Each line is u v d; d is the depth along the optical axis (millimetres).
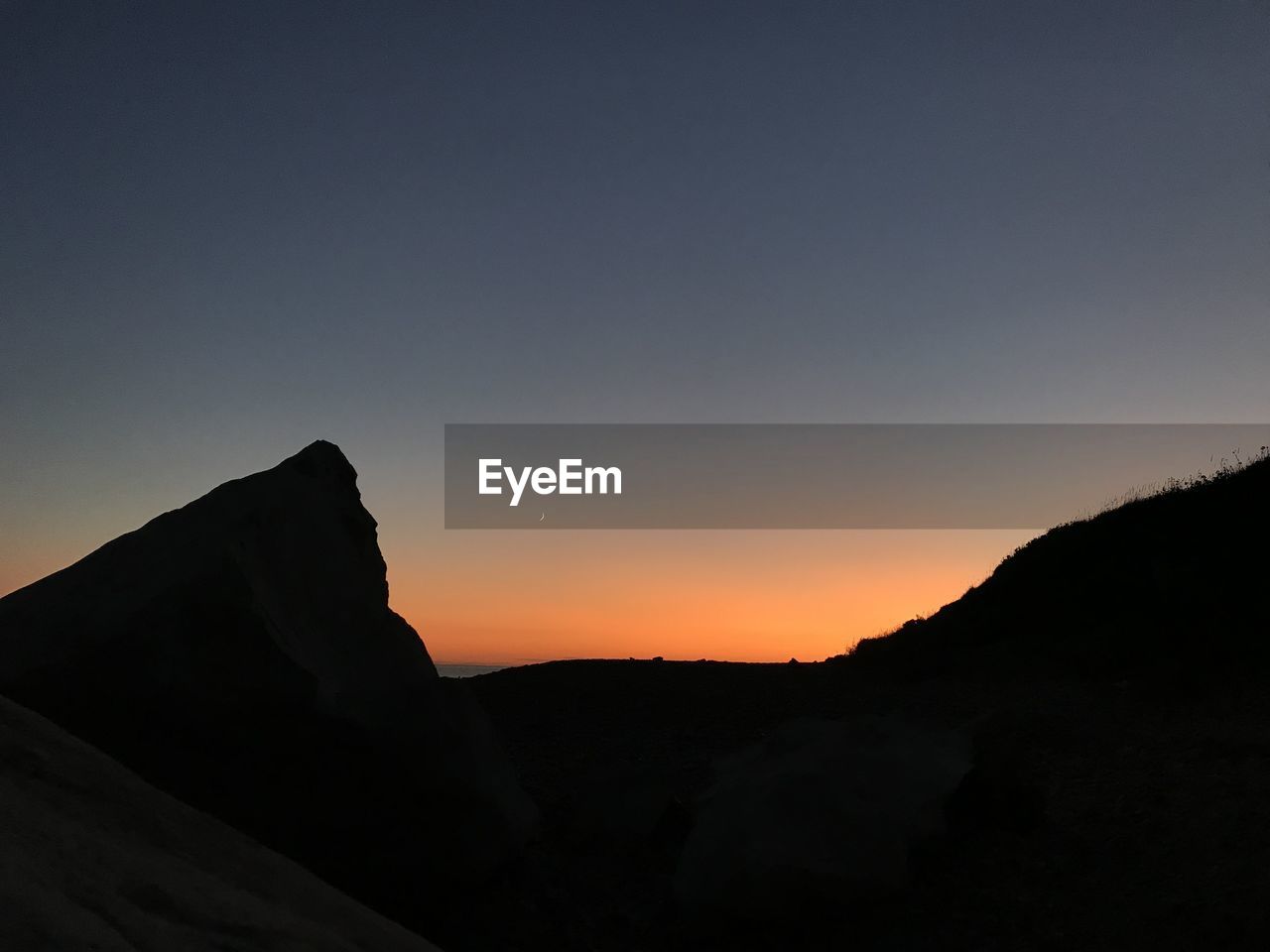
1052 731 9469
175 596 5641
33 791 3588
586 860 7715
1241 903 5621
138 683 5555
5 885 2502
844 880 6570
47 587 6203
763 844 6754
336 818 5965
